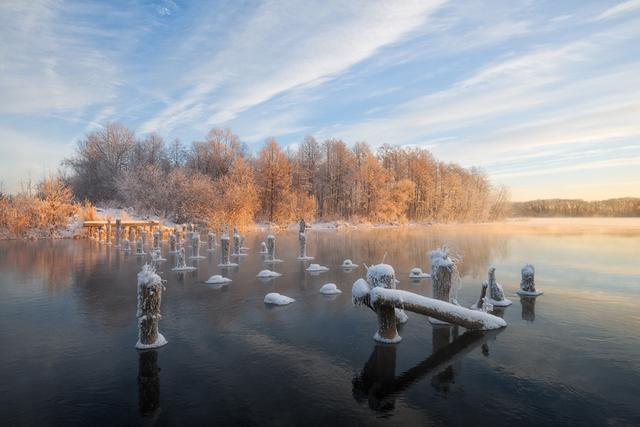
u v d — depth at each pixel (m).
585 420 4.91
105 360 6.99
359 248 27.34
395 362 6.83
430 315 8.02
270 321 9.38
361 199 69.25
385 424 4.82
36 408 5.30
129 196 51.25
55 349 7.55
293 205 58.81
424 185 79.62
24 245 29.36
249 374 6.35
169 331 8.63
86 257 22.02
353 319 9.55
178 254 17.64
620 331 8.48
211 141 70.06
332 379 6.16
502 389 5.77
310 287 13.48
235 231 22.80
